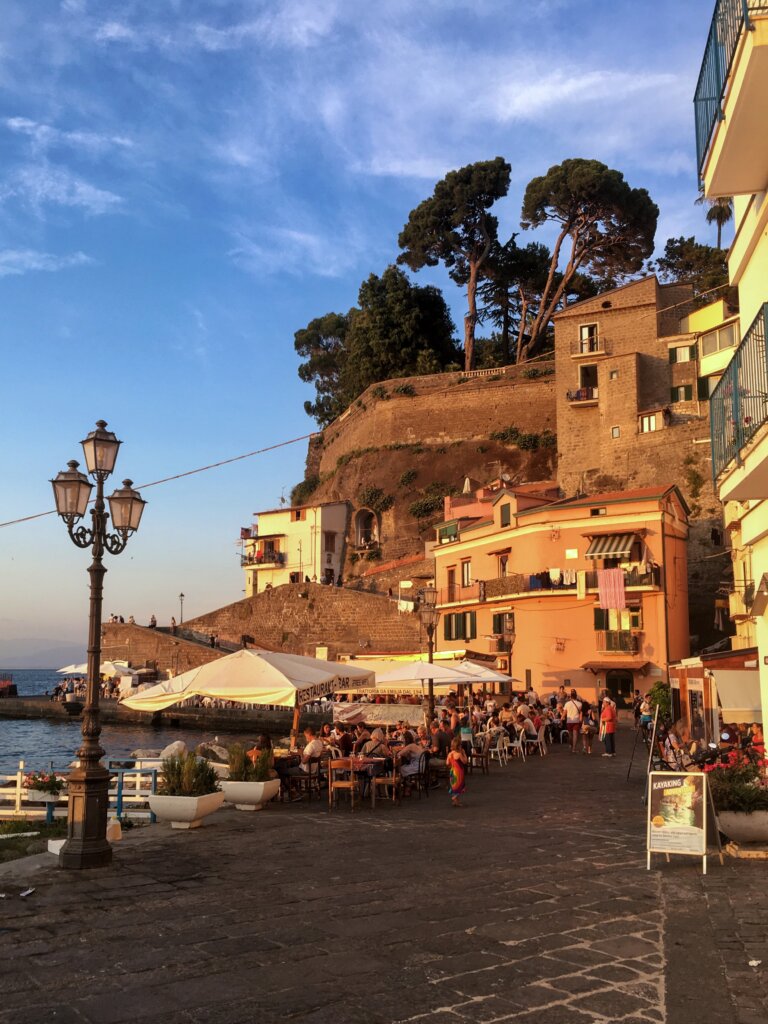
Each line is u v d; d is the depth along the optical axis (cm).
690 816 973
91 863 1012
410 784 1812
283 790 1764
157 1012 559
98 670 1080
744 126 966
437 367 8212
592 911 798
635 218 7250
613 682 4156
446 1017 548
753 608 1283
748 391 1095
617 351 6259
